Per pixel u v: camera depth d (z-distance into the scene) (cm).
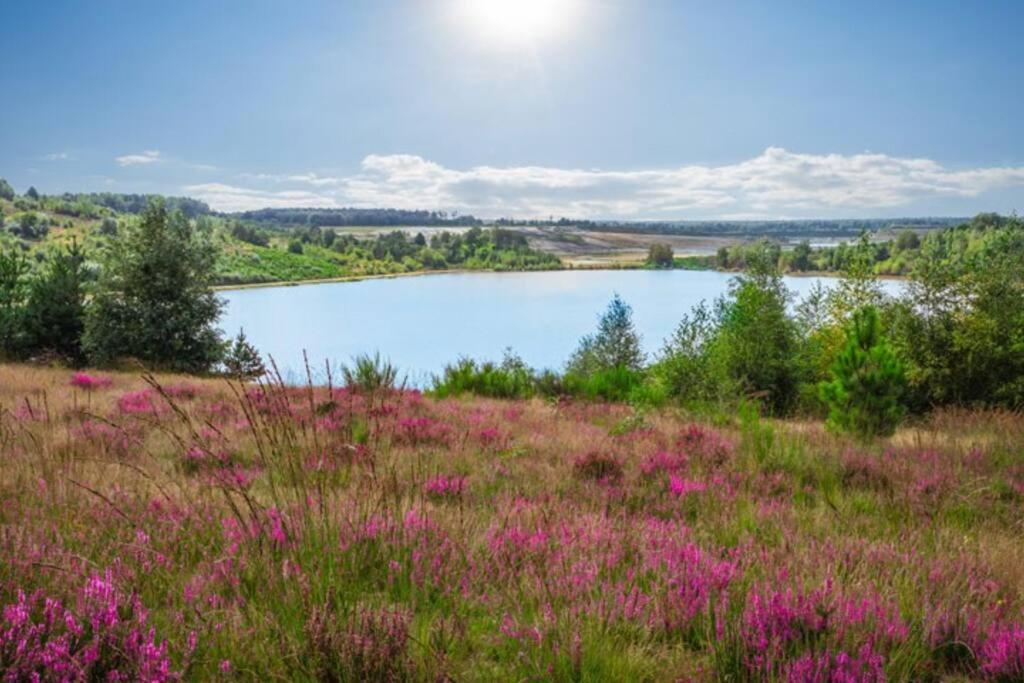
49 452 660
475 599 392
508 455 848
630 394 1834
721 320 2188
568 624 345
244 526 428
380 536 437
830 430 1166
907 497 717
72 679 271
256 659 308
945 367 1947
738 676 318
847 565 475
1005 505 715
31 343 2692
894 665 330
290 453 504
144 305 2747
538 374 1956
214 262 2981
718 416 1359
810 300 2445
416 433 947
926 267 2070
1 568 353
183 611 341
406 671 291
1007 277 1980
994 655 339
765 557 487
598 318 2853
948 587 429
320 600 343
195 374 2734
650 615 376
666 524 584
